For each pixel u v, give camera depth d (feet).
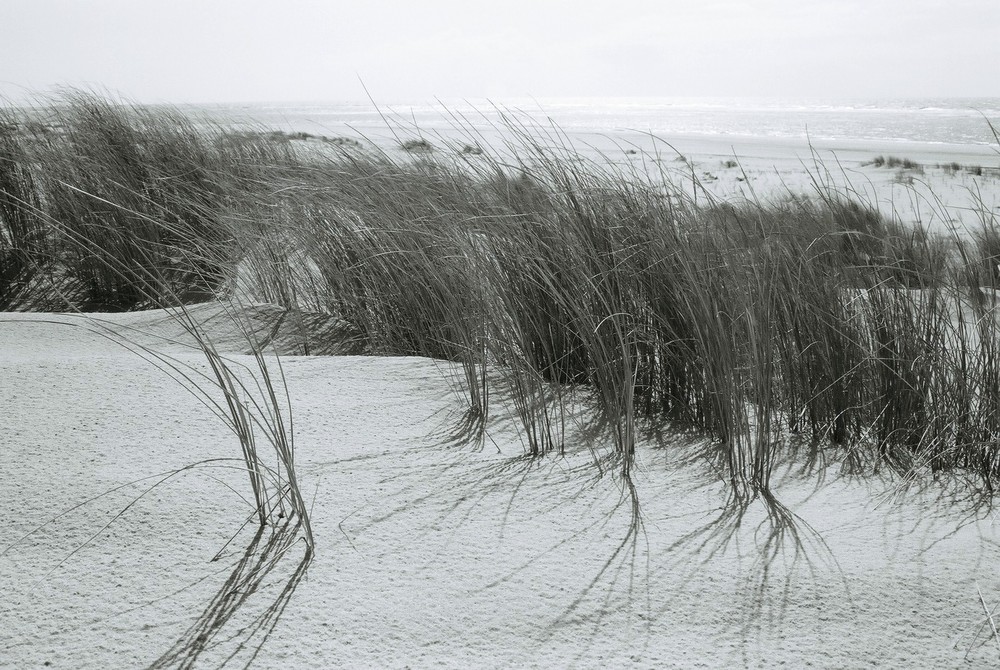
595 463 8.06
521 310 10.27
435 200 11.83
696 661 4.94
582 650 5.03
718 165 63.82
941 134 158.51
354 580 5.71
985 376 8.54
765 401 8.00
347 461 7.82
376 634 5.12
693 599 5.59
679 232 9.68
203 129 21.66
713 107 536.83
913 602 5.60
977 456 8.29
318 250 14.17
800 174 53.47
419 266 11.52
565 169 10.98
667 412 9.59
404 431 8.71
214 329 13.53
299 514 6.16
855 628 5.30
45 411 8.54
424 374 10.68
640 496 7.31
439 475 7.61
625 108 517.14
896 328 8.95
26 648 4.85
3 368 9.88
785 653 5.03
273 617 5.24
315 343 13.26
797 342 9.27
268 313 14.40
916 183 44.27
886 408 8.75
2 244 17.81
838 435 8.93
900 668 4.91
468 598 5.54
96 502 6.64
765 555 6.23
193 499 6.79
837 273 9.75
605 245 10.14
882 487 7.70
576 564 6.04
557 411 9.51
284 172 16.01
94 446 7.73
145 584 5.57
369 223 12.71
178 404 8.96
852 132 172.96
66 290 16.81
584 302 9.45
